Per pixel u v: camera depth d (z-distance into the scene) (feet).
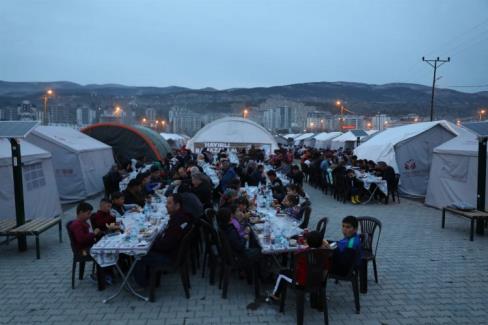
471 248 26.32
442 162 41.01
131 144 64.64
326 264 15.15
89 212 19.45
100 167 53.36
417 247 26.53
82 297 18.12
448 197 39.63
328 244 17.28
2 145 31.32
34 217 32.53
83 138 54.29
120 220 22.22
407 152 50.08
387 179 44.73
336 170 47.32
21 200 25.54
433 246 26.81
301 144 167.43
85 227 19.61
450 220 35.32
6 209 29.37
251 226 21.17
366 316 16.24
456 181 38.63
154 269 17.60
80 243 19.16
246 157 60.03
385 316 16.25
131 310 16.74
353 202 44.86
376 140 58.70
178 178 36.63
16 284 19.76
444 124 49.75
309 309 16.92
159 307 17.03
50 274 21.24
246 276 20.24
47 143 44.83
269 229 19.76
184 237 17.88
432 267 22.44
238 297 18.11
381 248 26.32
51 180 36.42
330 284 19.79
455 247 26.58
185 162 53.83
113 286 19.43
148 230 19.94
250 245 20.53
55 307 17.04
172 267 17.71
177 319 15.88
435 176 42.06
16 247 26.45
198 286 19.56
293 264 17.02
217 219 18.53
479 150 30.17
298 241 18.11
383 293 18.67
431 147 50.31
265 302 17.49
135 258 17.74
